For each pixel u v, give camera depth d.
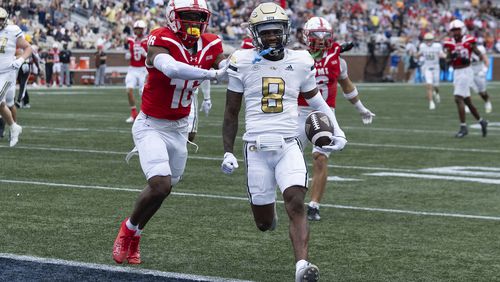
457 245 24.70
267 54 20.50
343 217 28.81
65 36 126.44
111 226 26.23
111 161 41.34
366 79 155.88
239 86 20.64
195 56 21.33
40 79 121.88
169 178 21.20
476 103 97.00
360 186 35.47
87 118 66.38
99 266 21.16
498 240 25.47
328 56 29.50
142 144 21.48
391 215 29.25
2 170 37.50
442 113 79.38
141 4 139.75
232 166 20.36
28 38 101.94
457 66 56.31
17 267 20.70
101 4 135.50
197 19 20.89
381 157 45.31
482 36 176.00
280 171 19.97
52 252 22.58
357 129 61.41
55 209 28.78
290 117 20.55
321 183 28.33
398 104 91.25
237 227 26.58
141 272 20.67
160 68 20.31
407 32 166.75
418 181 37.09
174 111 21.48
